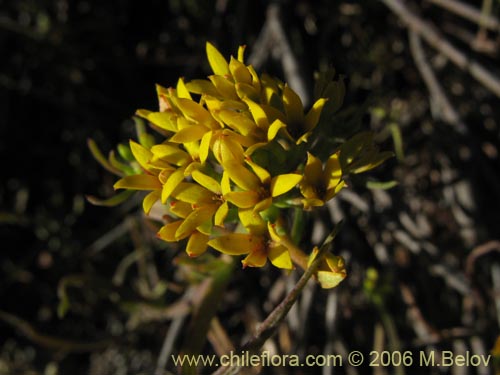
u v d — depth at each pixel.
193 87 0.09
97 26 0.21
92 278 0.15
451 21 0.20
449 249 0.19
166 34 0.21
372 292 0.16
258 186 0.09
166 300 0.20
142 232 0.20
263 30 0.20
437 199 0.20
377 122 0.20
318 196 0.09
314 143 0.10
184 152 0.09
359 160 0.09
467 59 0.17
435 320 0.18
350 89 0.20
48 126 0.22
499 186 0.18
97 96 0.21
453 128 0.18
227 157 0.08
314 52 0.21
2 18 0.20
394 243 0.18
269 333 0.09
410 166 0.20
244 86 0.09
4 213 0.21
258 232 0.09
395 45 0.20
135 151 0.09
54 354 0.22
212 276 0.12
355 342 0.19
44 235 0.22
